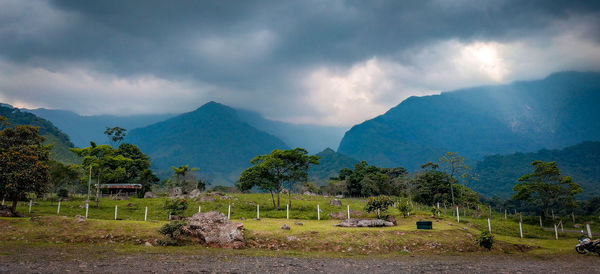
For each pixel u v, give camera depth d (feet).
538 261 78.59
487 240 94.89
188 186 307.58
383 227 110.11
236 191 386.11
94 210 147.02
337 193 388.78
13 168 108.47
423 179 284.41
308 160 179.22
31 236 80.59
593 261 78.69
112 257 64.34
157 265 58.34
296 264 65.26
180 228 86.79
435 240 95.91
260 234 91.86
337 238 92.27
